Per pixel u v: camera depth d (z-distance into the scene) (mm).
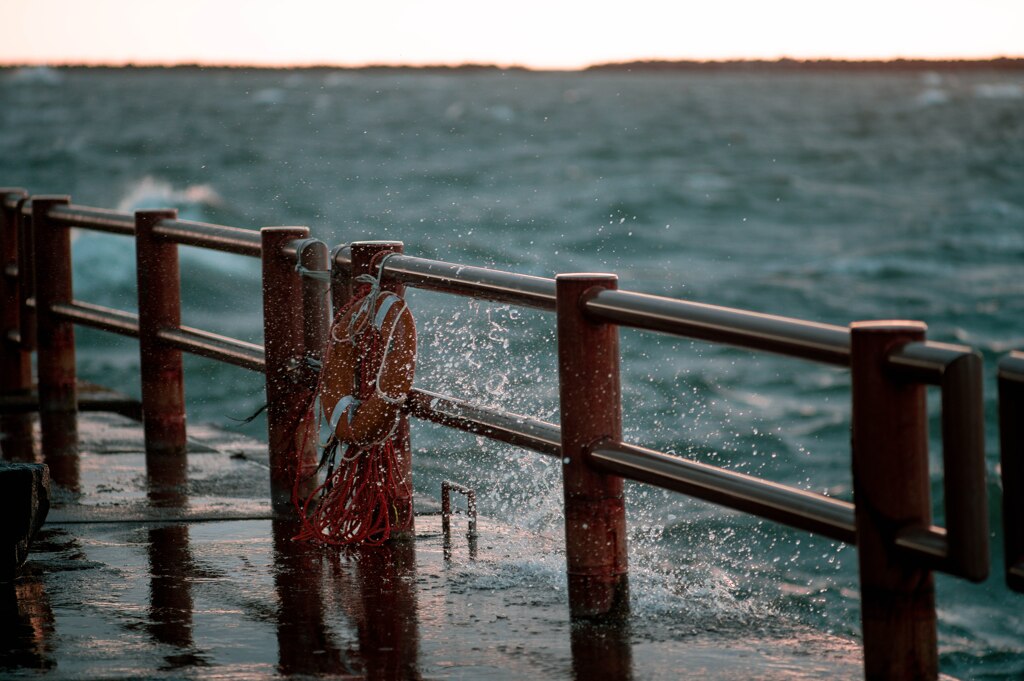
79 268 25891
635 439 12609
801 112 155250
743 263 34375
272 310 5434
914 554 2699
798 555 8172
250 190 54719
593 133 107750
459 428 4465
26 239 8211
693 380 15719
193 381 16672
